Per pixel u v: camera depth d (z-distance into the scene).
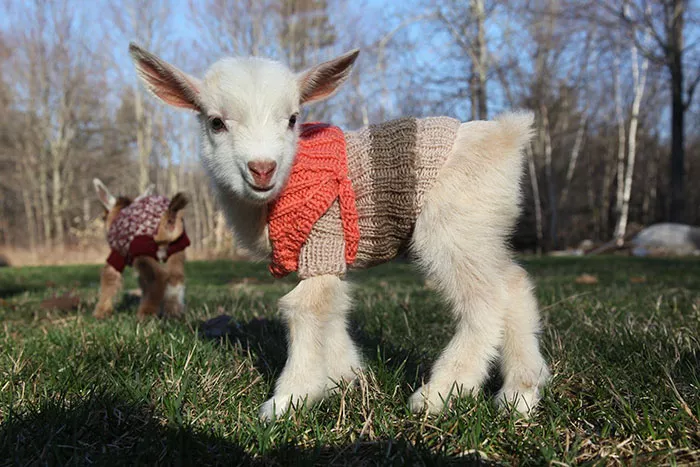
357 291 1.24
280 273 0.53
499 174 0.50
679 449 0.38
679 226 3.42
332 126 0.55
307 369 0.48
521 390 0.48
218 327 0.77
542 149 4.63
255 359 0.60
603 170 6.56
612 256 2.80
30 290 1.45
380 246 0.53
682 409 0.42
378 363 0.55
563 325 0.76
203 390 0.49
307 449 0.40
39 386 0.51
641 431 0.40
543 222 4.61
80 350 0.62
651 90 4.78
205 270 2.27
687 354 0.58
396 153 0.50
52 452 0.38
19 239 5.95
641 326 0.71
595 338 0.67
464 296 0.50
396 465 0.36
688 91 3.78
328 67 0.51
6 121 5.35
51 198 5.97
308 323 0.49
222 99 0.47
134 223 0.94
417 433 0.41
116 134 5.83
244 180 0.46
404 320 0.81
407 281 1.61
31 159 5.44
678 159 3.81
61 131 5.36
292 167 0.50
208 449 0.39
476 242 0.49
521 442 0.40
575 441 0.40
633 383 0.50
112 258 0.98
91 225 4.39
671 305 0.91
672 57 3.65
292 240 0.50
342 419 0.44
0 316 0.96
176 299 0.97
